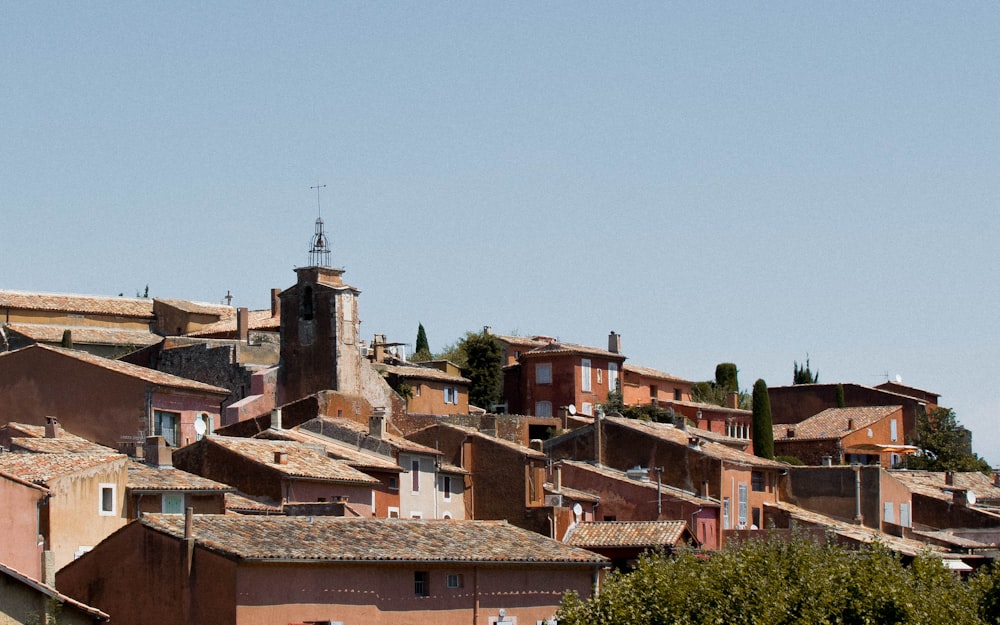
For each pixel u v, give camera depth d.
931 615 72.50
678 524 99.62
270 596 69.31
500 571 81.12
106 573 70.25
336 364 130.12
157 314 161.25
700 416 168.50
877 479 125.81
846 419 170.38
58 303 155.25
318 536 74.81
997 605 75.81
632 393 171.50
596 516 114.25
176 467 93.06
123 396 107.75
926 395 197.25
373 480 96.94
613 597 72.38
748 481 121.19
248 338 147.75
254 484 91.00
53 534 74.94
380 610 74.75
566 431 137.62
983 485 154.75
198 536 69.50
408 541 78.62
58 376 109.88
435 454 107.62
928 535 123.56
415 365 157.75
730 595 72.12
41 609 62.06
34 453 80.75
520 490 109.06
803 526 120.69
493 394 162.75
